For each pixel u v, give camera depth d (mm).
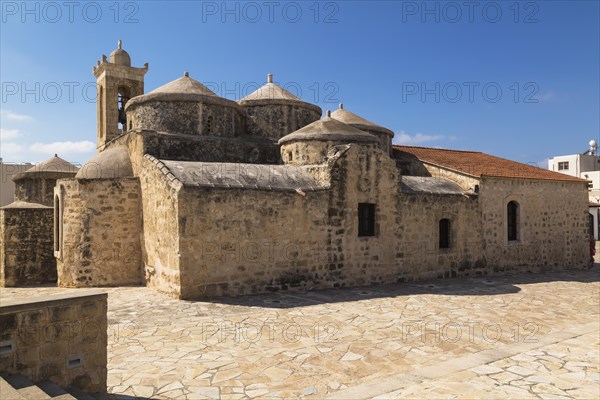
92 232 15852
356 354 8266
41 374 5426
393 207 16797
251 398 6285
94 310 5898
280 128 21562
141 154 16219
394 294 14203
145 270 15562
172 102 18703
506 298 13898
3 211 17656
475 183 19391
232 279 13477
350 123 22203
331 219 15320
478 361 7984
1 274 17688
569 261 22312
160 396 6281
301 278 14664
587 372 7457
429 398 6332
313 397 6340
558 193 22141
